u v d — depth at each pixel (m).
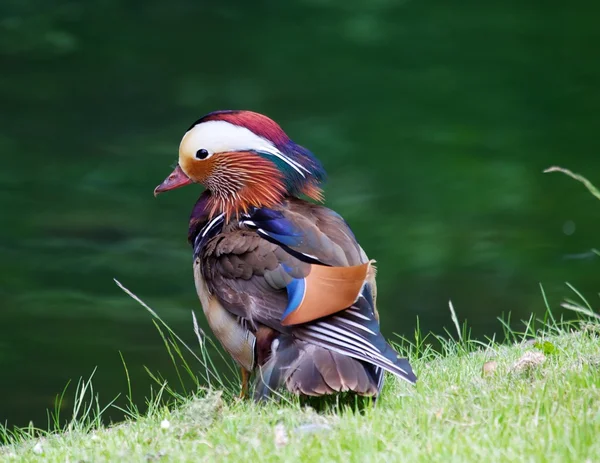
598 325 7.67
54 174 18.98
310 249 6.68
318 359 6.15
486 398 5.99
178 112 22.55
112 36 28.72
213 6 32.34
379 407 6.17
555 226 16.56
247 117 7.39
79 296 13.57
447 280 14.28
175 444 5.81
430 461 5.06
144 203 17.70
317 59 27.03
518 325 12.41
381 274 14.68
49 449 6.27
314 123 22.14
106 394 10.40
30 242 15.66
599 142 20.95
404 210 17.45
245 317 6.65
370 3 33.16
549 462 4.95
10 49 27.19
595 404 5.72
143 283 14.13
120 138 20.97
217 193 7.39
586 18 31.06
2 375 11.06
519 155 20.28
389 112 23.00
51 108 22.77
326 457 5.24
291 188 7.44
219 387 7.94
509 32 29.56
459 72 25.91
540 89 24.58
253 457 5.38
